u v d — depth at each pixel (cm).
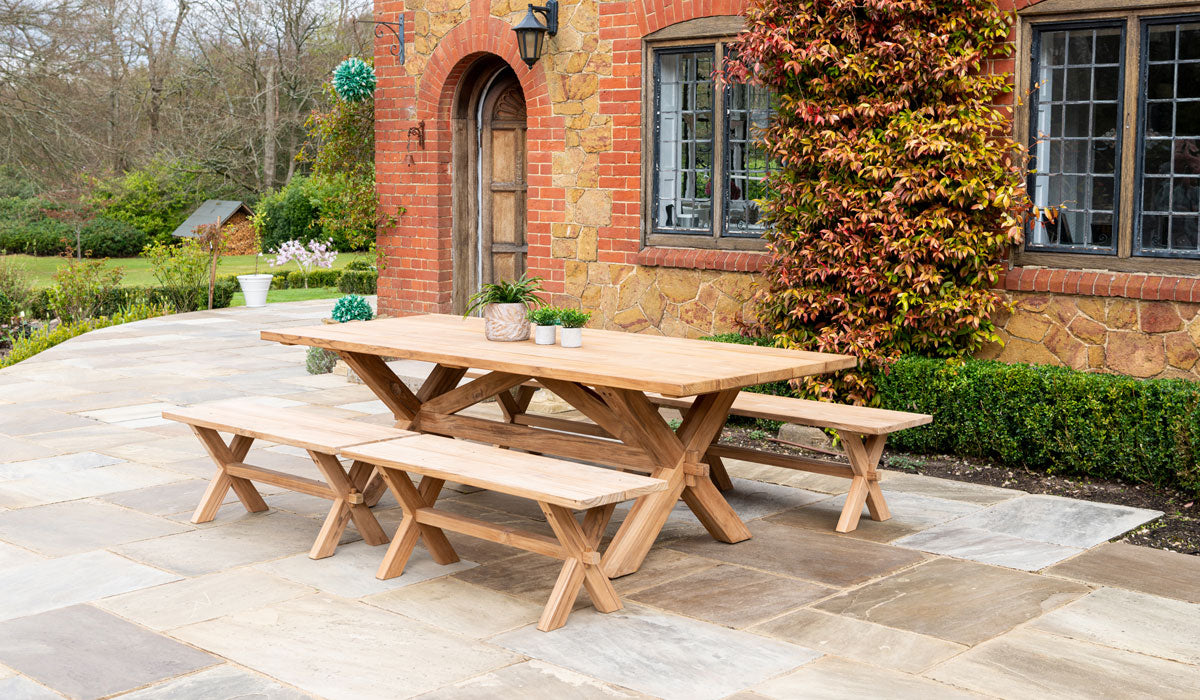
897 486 557
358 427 471
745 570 428
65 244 2806
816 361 445
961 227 609
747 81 680
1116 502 523
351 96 961
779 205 675
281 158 3178
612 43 782
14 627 366
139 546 457
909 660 337
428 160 910
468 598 396
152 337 1161
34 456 625
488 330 509
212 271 1540
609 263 804
